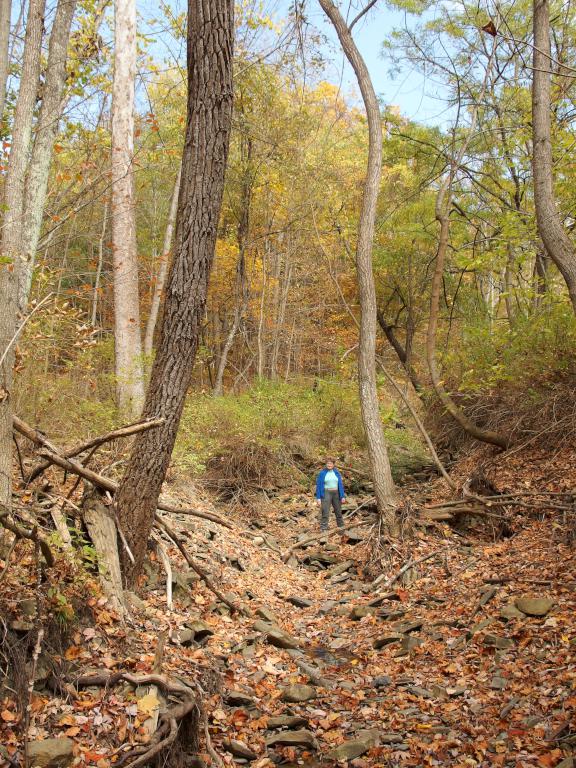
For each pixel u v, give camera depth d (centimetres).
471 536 1070
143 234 2605
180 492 1231
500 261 1387
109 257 1856
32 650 478
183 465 1261
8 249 584
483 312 1856
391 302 2427
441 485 1418
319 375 3088
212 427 1499
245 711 546
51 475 848
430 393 1711
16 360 741
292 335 2911
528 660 586
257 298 2752
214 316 2884
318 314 2984
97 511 675
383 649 708
